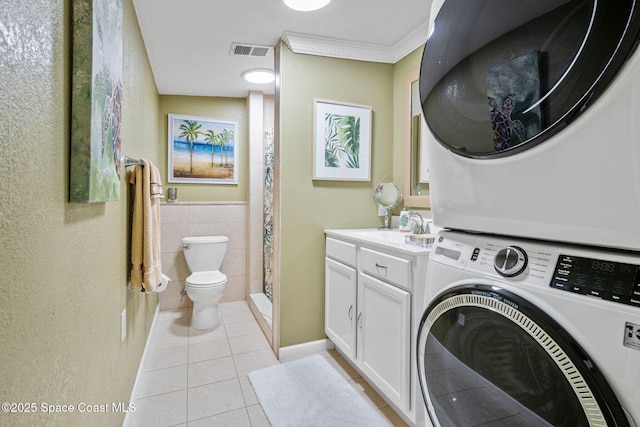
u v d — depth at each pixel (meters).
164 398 1.81
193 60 2.58
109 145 1.08
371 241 1.70
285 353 2.24
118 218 1.40
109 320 1.25
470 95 0.83
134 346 1.81
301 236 2.27
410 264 1.41
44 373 0.68
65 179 0.81
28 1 0.61
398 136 2.41
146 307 2.29
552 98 0.62
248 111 3.43
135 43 1.88
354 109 2.36
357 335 1.86
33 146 0.64
